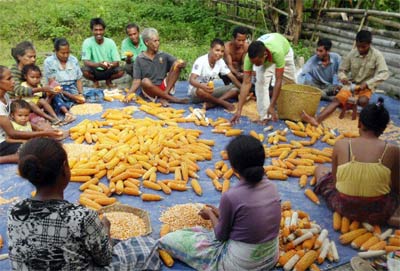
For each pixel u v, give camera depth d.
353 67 6.38
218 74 6.71
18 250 2.29
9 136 4.82
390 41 7.52
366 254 3.29
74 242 2.31
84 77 7.37
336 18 9.66
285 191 4.31
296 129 5.70
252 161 2.81
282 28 10.45
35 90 5.80
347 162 3.53
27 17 11.18
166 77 6.93
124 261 3.00
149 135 5.18
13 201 4.06
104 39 7.36
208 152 4.93
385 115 3.46
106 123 5.63
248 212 2.82
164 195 4.19
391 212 3.62
